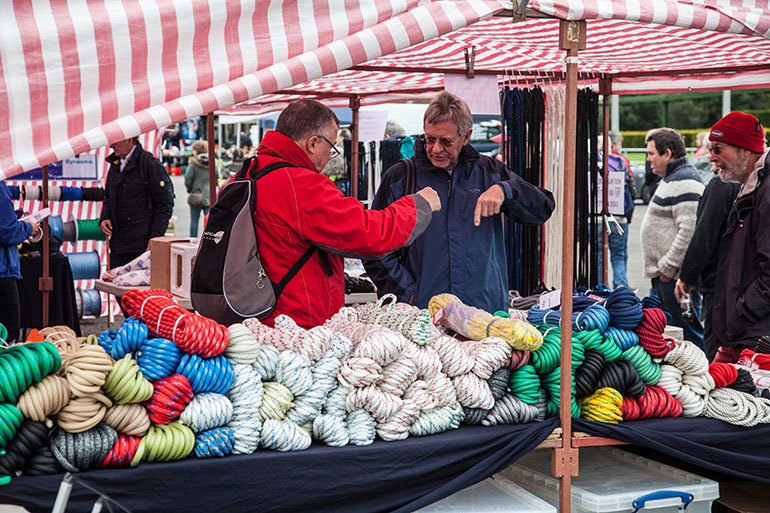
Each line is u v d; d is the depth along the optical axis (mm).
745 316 3877
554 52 4633
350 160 6191
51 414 2256
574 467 2906
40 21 2195
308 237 2887
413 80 5754
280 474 2443
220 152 15289
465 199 3719
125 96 2270
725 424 3068
